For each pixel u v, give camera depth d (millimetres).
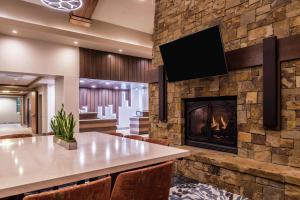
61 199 942
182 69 3910
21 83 9641
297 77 2627
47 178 1115
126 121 10906
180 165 3719
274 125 2762
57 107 7070
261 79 2979
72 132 1951
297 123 2619
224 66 3258
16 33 5547
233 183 2951
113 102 11328
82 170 1255
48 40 6156
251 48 3057
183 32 4137
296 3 2662
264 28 2969
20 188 1023
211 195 2887
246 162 2943
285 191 2432
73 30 6051
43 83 8711
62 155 1624
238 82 3254
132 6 6094
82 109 10375
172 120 4336
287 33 2732
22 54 5840
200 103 3959
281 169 2602
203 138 3912
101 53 7336
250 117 3094
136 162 1468
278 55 2756
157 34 4754
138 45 7281
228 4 3426
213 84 3611
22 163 1392
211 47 3316
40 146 1982
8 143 2152
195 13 3928
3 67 5555
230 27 3387
